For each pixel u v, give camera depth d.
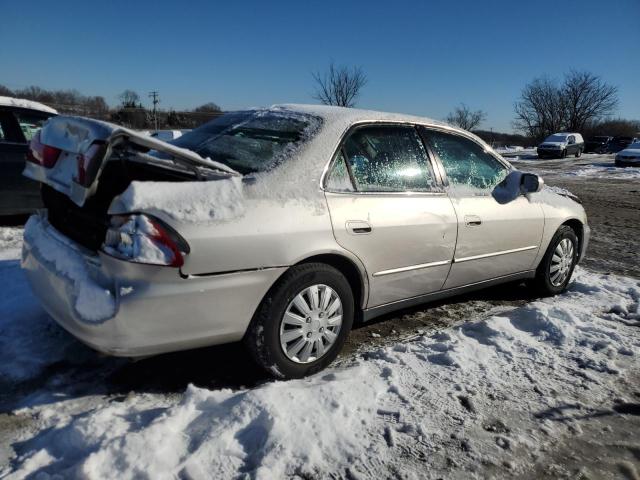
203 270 2.60
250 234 2.73
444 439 2.61
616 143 40.94
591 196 13.48
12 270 4.52
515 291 5.06
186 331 2.66
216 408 2.64
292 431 2.47
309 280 3.00
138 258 2.44
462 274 4.00
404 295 3.67
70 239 2.87
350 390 2.86
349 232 3.16
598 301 4.74
